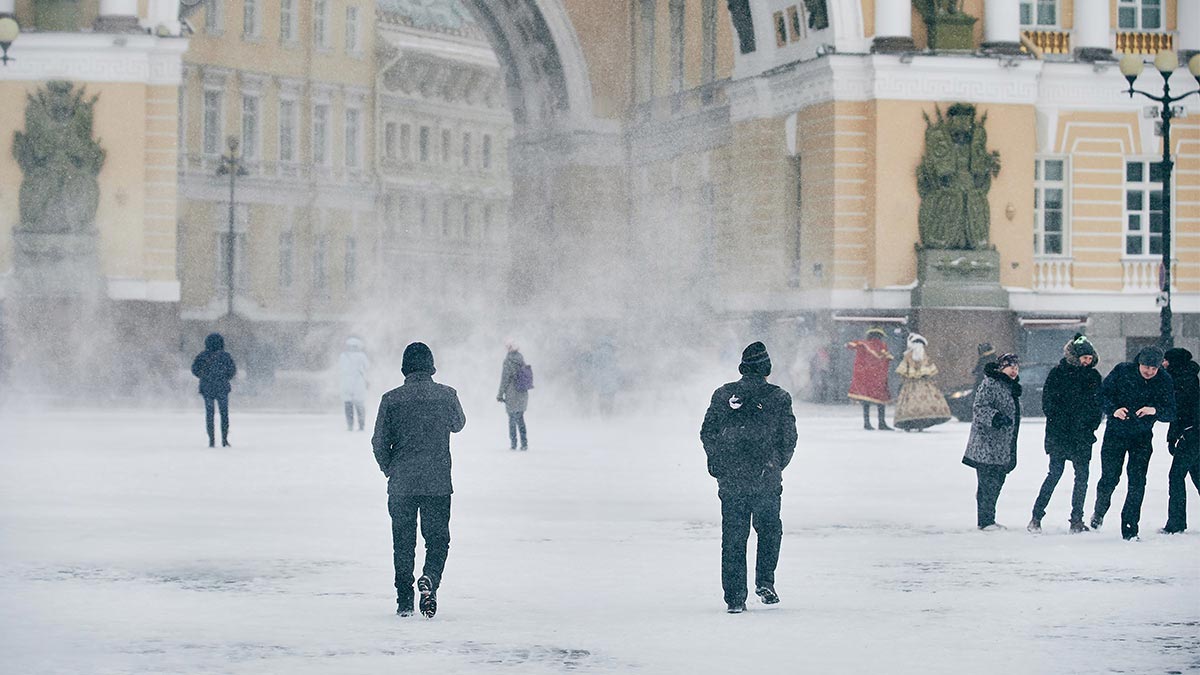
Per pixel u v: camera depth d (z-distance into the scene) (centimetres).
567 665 1426
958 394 5328
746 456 1716
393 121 10806
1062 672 1398
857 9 6056
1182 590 1881
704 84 7044
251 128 9350
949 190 5975
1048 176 6259
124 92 6103
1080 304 6209
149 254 6147
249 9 9338
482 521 2547
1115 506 2856
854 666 1424
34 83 6075
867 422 4884
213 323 9019
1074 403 2444
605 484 3162
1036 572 2027
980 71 6031
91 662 1430
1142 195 6306
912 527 2500
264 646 1514
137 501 2786
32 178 6059
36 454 3769
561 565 2067
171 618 1667
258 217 9338
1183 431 2423
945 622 1659
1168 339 4800
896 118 5994
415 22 10825
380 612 1711
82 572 1983
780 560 2130
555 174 7788
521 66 7969
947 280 5962
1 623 1631
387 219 10794
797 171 6397
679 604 1773
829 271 6088
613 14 7706
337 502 2794
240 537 2317
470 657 1462
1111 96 6241
